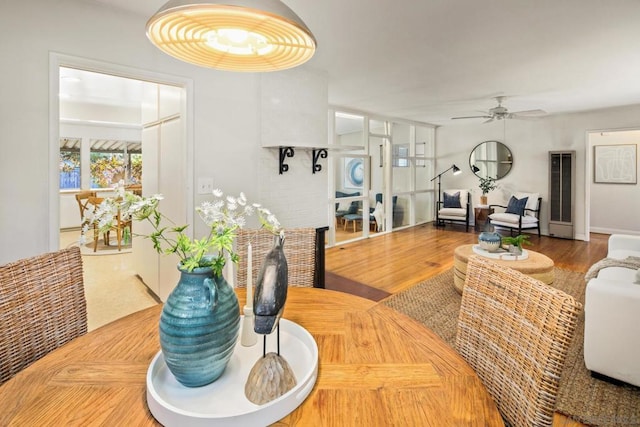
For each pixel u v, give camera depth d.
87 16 2.18
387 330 1.21
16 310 1.12
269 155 3.19
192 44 1.04
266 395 0.80
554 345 0.83
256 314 0.85
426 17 2.48
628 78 4.01
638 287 1.95
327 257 5.04
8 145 1.96
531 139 6.80
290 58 1.16
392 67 3.62
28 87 2.00
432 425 0.74
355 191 6.18
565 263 4.73
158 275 3.35
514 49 3.11
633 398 1.90
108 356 1.01
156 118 3.27
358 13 2.42
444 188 8.15
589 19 2.50
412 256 5.08
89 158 7.69
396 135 7.16
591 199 7.14
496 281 1.07
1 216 1.95
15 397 0.82
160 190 3.23
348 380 0.91
